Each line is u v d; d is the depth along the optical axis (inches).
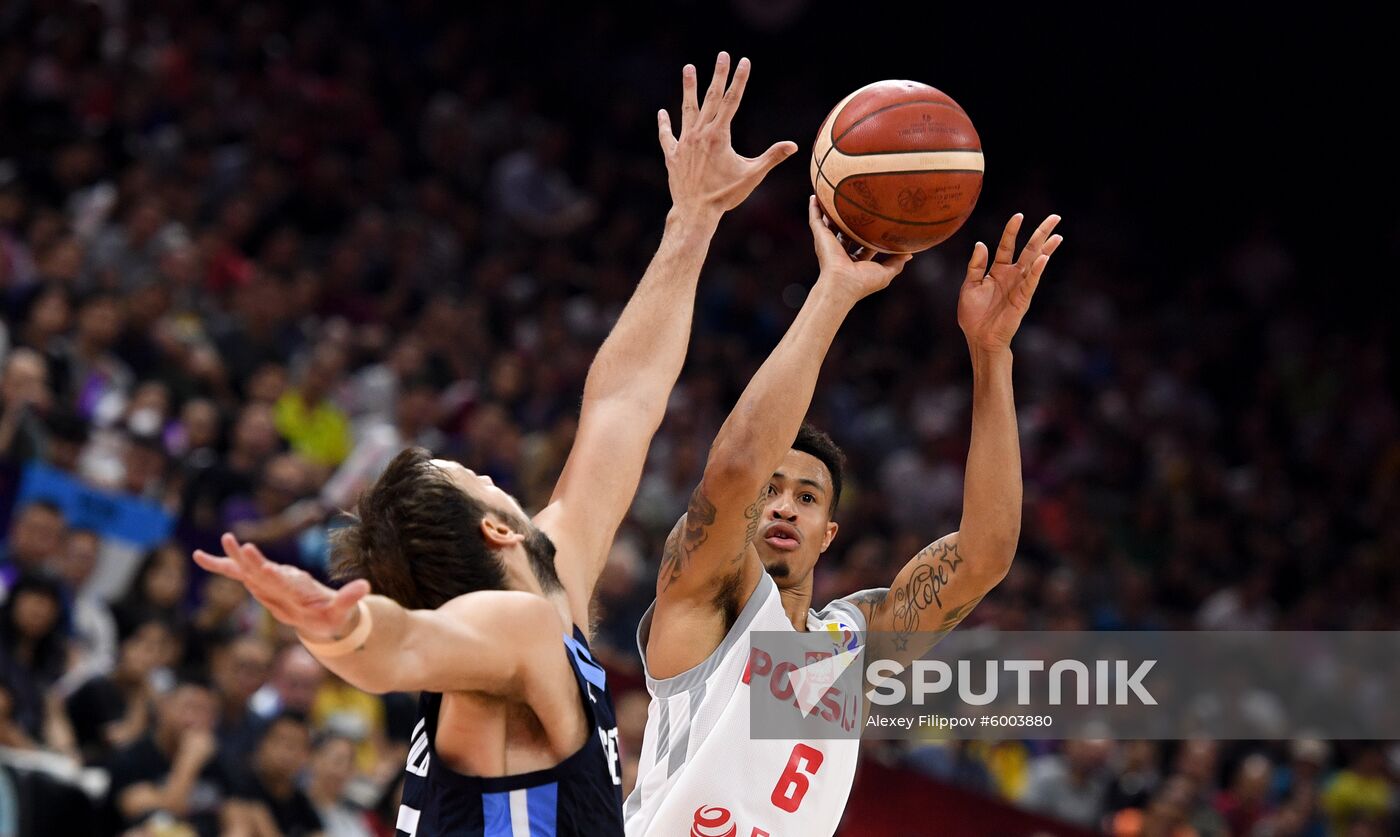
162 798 342.0
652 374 167.5
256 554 109.7
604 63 928.9
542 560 144.1
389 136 739.4
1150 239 987.3
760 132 934.4
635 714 377.4
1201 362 876.6
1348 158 987.9
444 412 558.6
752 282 765.3
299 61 758.5
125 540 414.9
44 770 328.5
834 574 542.3
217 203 642.2
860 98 181.2
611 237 770.8
